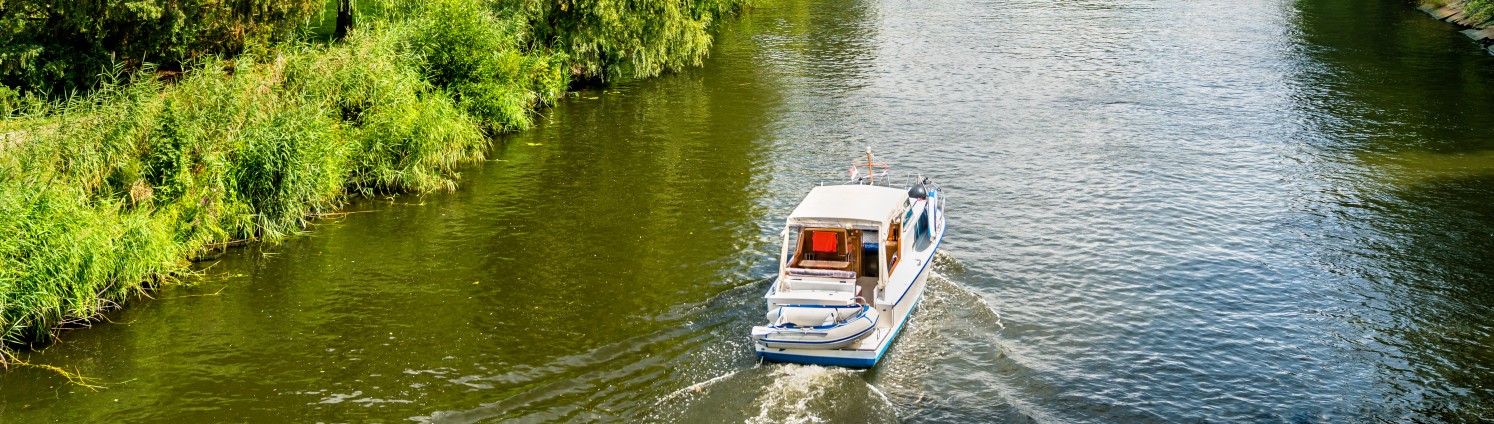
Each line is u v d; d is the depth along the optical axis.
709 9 63.06
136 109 26.75
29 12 34.78
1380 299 23.83
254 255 26.83
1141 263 26.30
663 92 48.34
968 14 75.62
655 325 22.55
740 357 20.97
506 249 27.33
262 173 27.78
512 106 39.59
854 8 80.06
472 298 24.08
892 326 21.11
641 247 27.41
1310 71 51.88
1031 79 51.12
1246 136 39.44
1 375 20.23
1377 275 25.25
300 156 28.28
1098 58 56.62
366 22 39.38
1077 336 22.14
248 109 28.83
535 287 24.72
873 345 20.17
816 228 21.86
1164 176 34.16
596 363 20.83
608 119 42.84
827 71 53.72
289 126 28.38
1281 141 38.56
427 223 29.47
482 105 39.19
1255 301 23.88
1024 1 82.25
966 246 27.66
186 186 26.17
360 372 20.50
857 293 21.19
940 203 29.78
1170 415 18.91
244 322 22.75
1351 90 47.41
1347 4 77.19
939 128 41.25
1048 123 42.03
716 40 64.12
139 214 24.16
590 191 32.56
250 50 36.31
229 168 27.03
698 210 30.55
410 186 32.66
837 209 22.34
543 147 38.19
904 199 24.00
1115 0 81.75
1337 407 19.17
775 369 20.33
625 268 25.89
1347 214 29.91
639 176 34.28
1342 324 22.56
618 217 29.94
